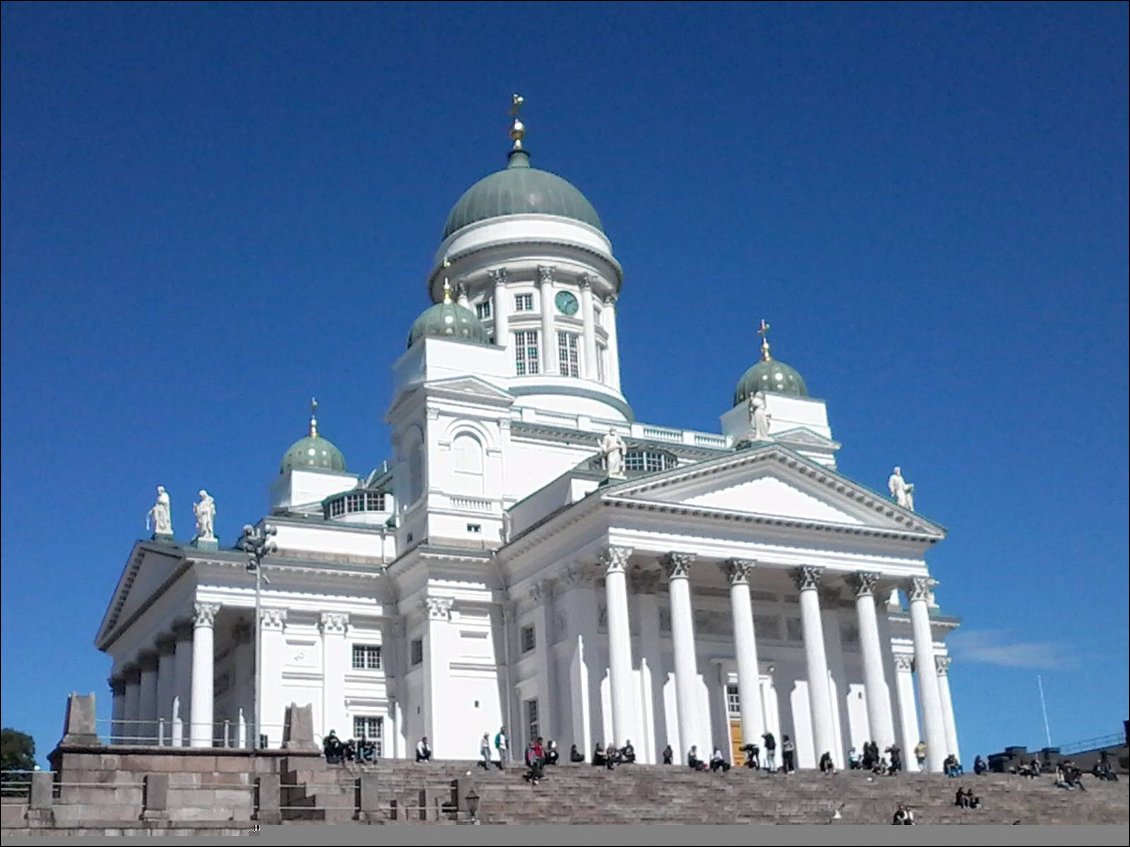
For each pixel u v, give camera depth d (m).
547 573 82.50
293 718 56.06
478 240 108.94
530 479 93.56
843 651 88.31
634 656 80.12
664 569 78.62
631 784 61.97
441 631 85.06
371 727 87.56
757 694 77.44
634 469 88.88
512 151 118.25
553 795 59.09
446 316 95.31
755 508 81.00
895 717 87.75
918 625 85.00
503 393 92.44
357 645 88.75
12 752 110.69
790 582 87.50
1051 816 64.50
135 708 99.19
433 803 54.47
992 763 89.88
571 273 108.75
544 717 80.69
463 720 84.12
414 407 92.44
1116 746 81.00
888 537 84.62
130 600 98.31
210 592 84.62
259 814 50.91
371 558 91.62
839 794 64.94
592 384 104.94
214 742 81.31
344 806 52.00
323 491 106.62
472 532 88.88
